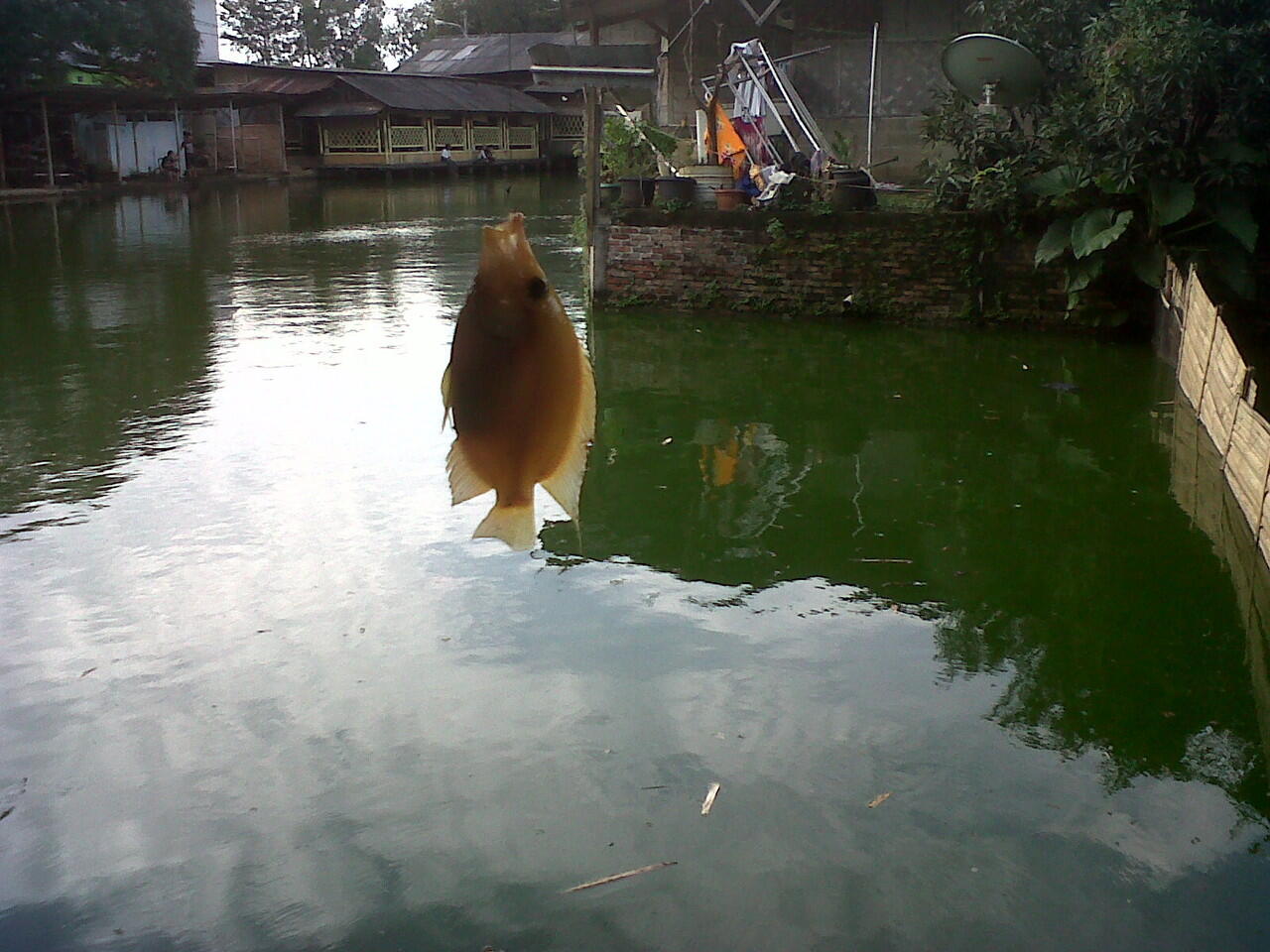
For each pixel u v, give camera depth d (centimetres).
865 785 421
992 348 1088
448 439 828
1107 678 498
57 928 353
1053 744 449
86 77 3741
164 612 559
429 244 2120
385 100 4328
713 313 1272
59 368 1061
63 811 410
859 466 774
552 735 453
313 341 1185
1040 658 515
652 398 943
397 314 1352
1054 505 696
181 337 1209
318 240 2188
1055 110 1082
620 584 592
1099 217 1047
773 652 520
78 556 623
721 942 343
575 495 185
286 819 405
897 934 346
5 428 862
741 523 677
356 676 498
